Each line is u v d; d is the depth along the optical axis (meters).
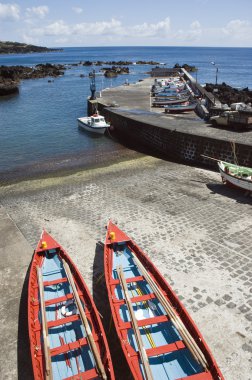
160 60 191.12
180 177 23.95
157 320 10.10
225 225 16.97
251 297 12.10
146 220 17.77
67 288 12.28
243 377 9.32
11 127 42.19
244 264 13.87
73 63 164.50
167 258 14.42
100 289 12.76
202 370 8.91
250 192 20.03
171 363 9.31
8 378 9.58
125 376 9.55
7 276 13.79
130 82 83.25
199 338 9.38
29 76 99.69
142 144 33.34
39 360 9.09
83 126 39.69
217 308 11.64
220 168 21.84
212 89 59.28
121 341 9.43
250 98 52.41
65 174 25.95
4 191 23.09
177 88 54.78
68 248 15.48
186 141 27.27
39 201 20.97
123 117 36.28
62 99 63.00
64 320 10.22
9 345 10.62
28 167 28.11
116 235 14.68
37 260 13.41
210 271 13.52
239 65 150.75
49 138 37.09
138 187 22.39
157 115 37.12
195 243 15.48
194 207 19.08
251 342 10.36
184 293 12.35
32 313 10.59
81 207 19.75
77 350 9.75
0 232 17.22
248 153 23.36
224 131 27.88
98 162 28.59
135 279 12.01
